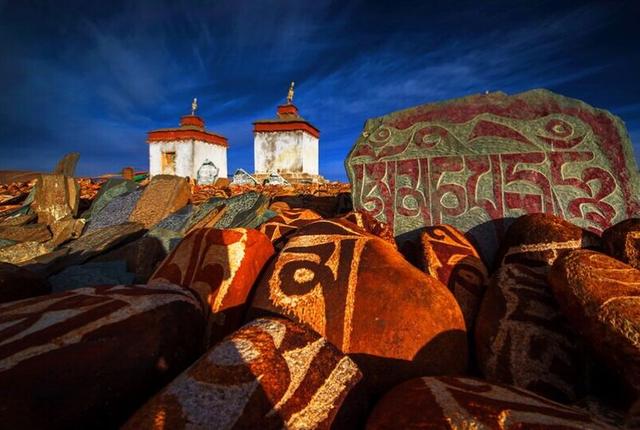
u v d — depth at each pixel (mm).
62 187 5277
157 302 1368
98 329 1179
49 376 1003
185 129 16594
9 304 1334
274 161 16109
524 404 1021
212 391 975
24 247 3562
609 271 1462
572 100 3105
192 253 1872
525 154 3004
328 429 1012
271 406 978
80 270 3033
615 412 1249
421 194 3154
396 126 3480
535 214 2357
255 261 1893
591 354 1435
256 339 1153
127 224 4125
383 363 1405
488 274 2219
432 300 1545
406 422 975
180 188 4934
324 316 1519
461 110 3320
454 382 1175
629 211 2736
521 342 1546
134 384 1135
